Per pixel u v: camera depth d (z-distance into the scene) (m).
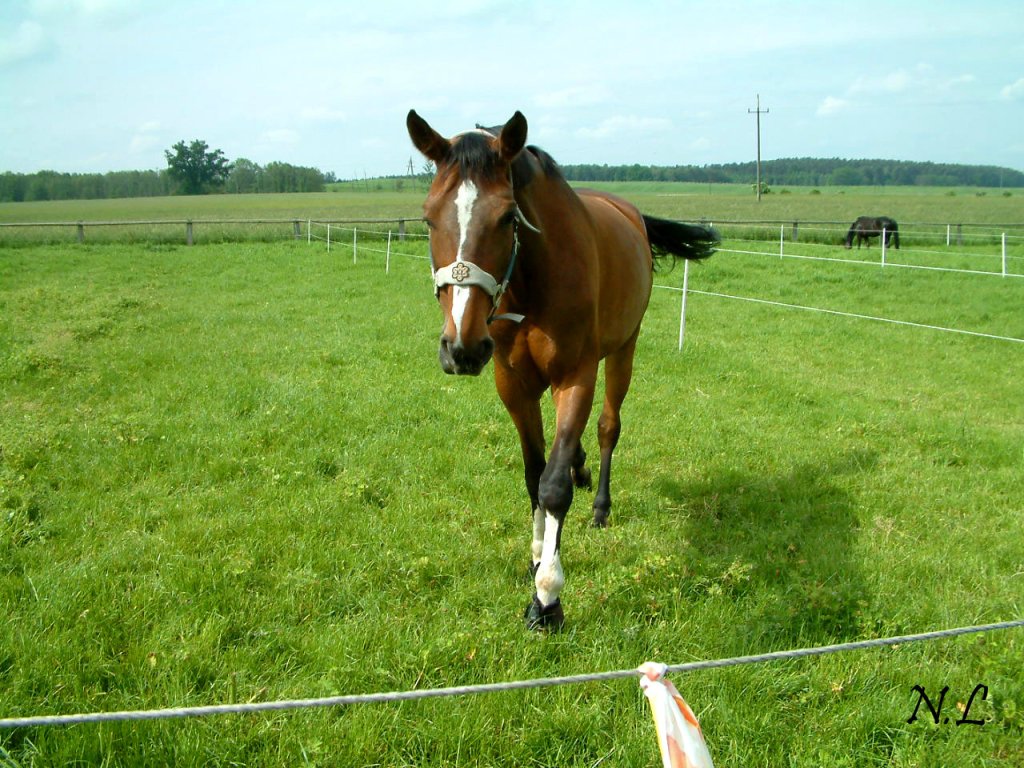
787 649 2.95
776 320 11.24
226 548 3.71
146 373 7.19
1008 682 2.73
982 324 11.02
